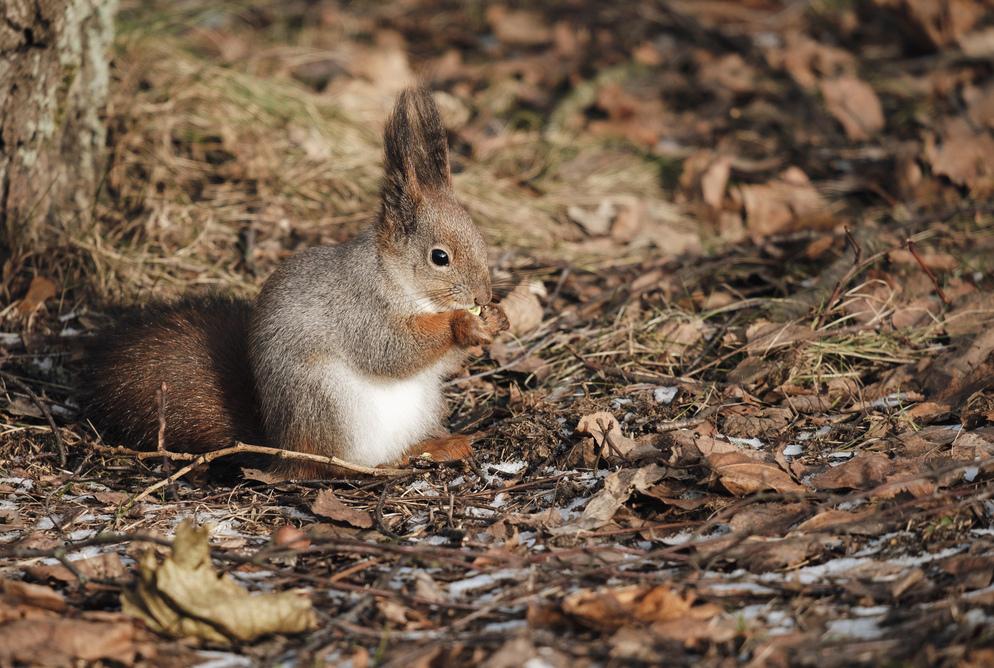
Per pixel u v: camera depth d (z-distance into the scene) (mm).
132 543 7051
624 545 6934
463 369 9883
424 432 8656
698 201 13156
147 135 12266
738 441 8266
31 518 7516
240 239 11539
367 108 14305
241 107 13047
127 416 8648
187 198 11844
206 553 6000
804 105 15367
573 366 9805
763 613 5938
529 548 6930
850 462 7594
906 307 10086
